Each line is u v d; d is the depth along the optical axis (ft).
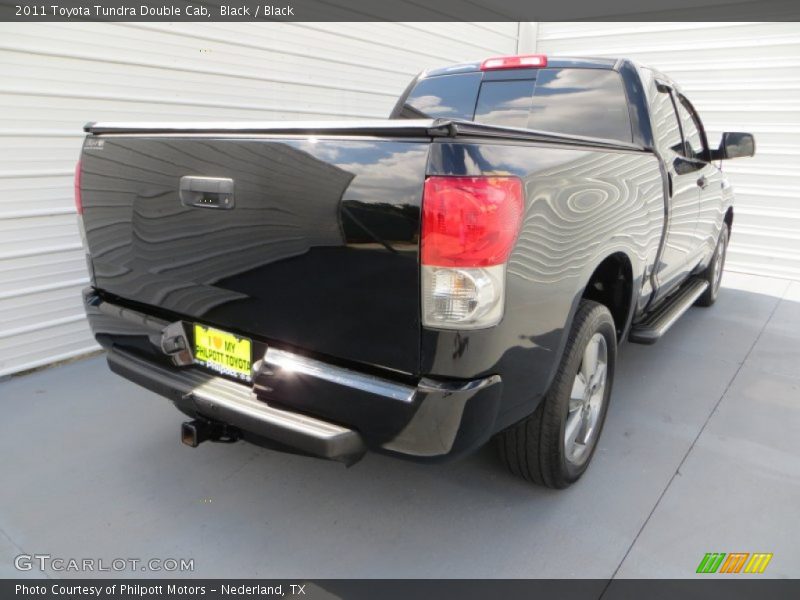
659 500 8.09
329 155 5.48
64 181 12.21
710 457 9.21
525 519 7.68
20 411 10.50
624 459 9.12
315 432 5.78
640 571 6.80
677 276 12.58
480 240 5.16
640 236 8.84
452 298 5.17
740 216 22.65
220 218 6.27
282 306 6.07
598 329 7.82
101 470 8.70
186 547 7.16
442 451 5.57
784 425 10.30
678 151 11.33
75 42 11.82
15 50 11.02
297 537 7.34
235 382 6.77
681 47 22.79
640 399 11.24
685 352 13.79
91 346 13.29
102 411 10.52
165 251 6.93
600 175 7.36
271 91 15.97
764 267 22.48
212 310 6.71
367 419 5.69
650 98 10.05
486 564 6.90
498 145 5.62
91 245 7.98
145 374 7.27
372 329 5.56
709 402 11.15
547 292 6.16
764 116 21.59
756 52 21.31
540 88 10.70
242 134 6.03
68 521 7.59
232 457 9.07
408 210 5.12
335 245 5.55
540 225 5.95
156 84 13.35
